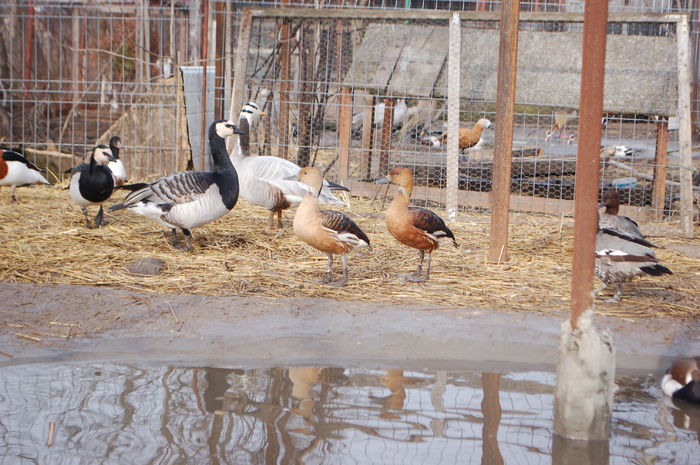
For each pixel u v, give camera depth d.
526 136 12.77
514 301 6.23
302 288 6.44
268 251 7.75
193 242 8.09
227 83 11.70
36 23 16.30
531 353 5.25
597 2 3.59
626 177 11.61
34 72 15.98
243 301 6.02
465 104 11.77
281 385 4.62
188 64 14.62
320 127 11.48
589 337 3.89
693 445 3.89
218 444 3.78
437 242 6.62
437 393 4.55
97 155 8.48
